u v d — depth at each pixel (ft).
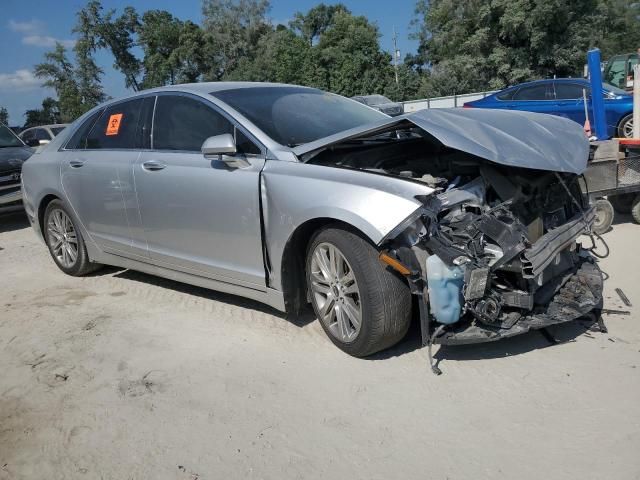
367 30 142.92
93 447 9.71
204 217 13.88
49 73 172.55
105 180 16.37
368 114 15.97
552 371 10.91
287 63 139.33
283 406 10.47
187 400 10.91
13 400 11.39
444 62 116.78
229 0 184.14
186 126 14.78
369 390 10.75
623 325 12.68
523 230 10.90
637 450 8.61
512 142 11.65
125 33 179.52
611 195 20.31
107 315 15.42
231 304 15.47
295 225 11.94
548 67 103.19
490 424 9.48
